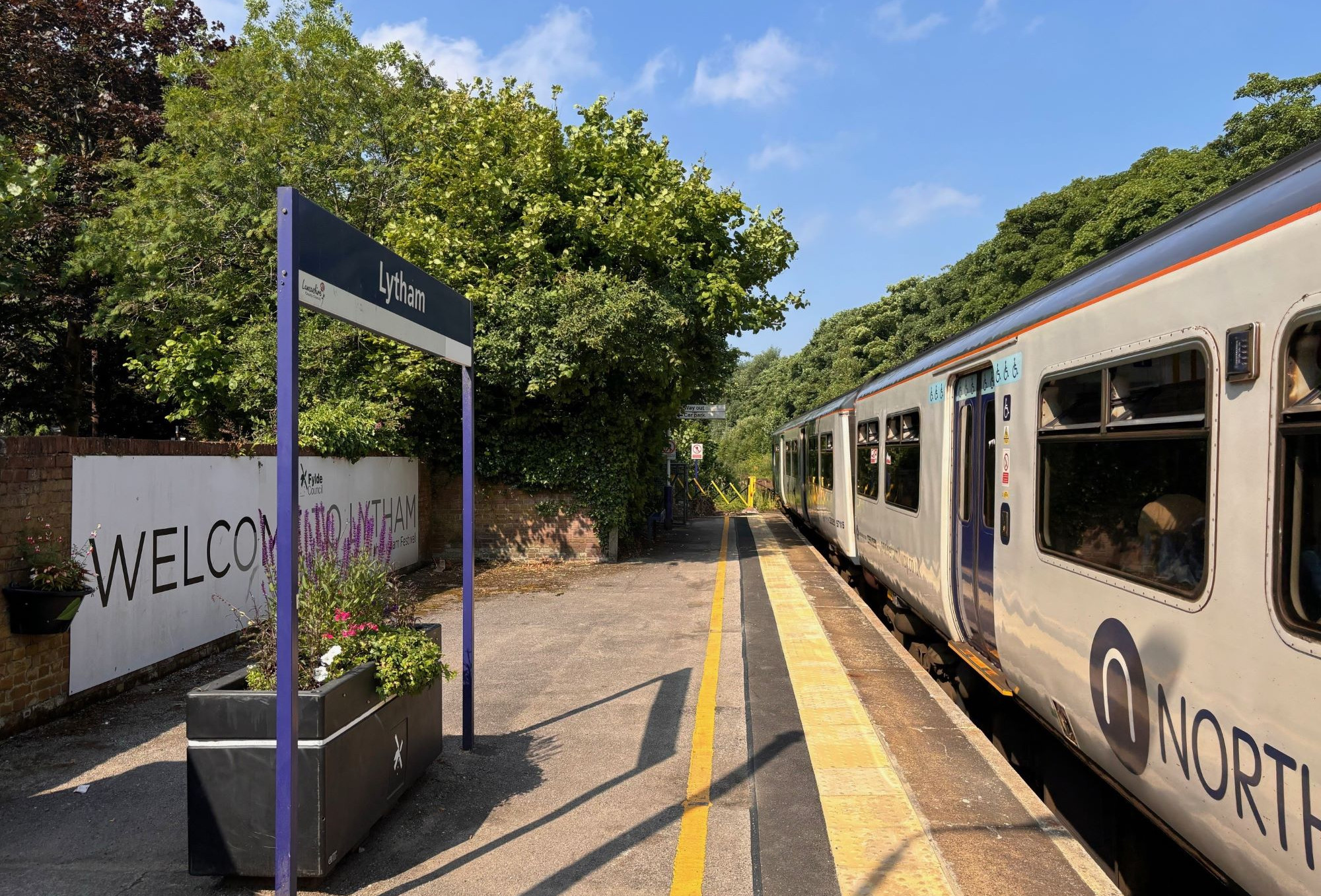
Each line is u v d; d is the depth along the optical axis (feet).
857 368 178.09
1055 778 19.12
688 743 17.83
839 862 12.31
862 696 21.18
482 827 13.83
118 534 21.43
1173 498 10.98
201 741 11.66
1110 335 13.06
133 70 67.05
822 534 55.98
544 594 38.09
